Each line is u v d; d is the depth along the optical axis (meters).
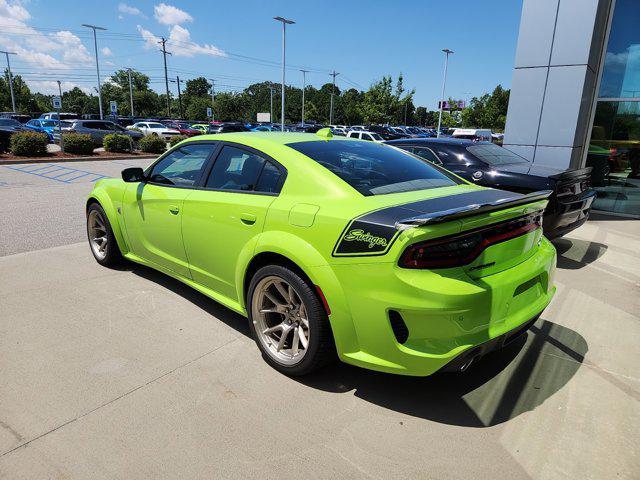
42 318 3.69
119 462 2.18
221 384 2.83
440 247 2.28
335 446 2.32
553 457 2.27
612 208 9.20
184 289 4.35
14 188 10.52
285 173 2.98
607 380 2.97
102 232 4.96
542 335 3.61
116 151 20.70
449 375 2.99
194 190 3.58
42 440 2.32
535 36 8.35
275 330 3.02
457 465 2.20
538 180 5.31
